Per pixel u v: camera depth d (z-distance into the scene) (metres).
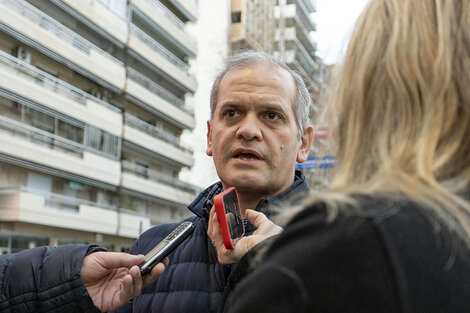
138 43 26.45
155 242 2.55
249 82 2.22
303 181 2.29
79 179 22.80
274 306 0.75
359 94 0.89
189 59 33.09
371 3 0.98
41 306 1.89
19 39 19.75
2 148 18.95
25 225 21.17
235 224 1.69
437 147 0.83
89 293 1.94
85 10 22.97
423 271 0.71
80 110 22.64
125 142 26.06
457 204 0.76
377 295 0.71
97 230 24.08
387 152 0.84
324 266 0.73
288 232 0.80
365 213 0.74
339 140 0.92
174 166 31.38
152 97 27.58
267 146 2.21
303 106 2.38
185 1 31.42
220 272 2.08
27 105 20.19
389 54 0.88
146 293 2.30
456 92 0.84
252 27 31.64
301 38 26.94
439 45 0.85
